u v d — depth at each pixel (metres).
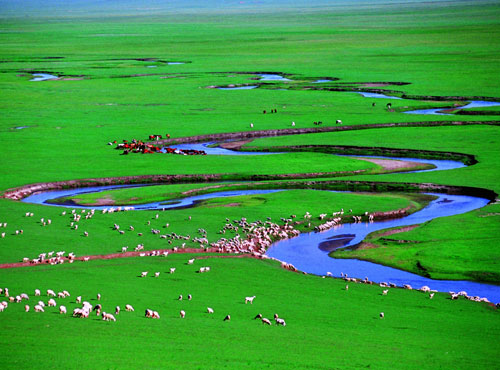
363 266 61.50
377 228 73.12
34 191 90.44
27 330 39.56
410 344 40.47
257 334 41.34
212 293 51.06
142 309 46.00
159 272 56.19
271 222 73.88
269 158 107.25
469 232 68.56
